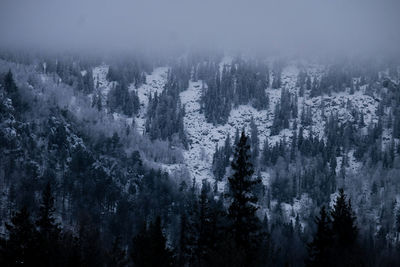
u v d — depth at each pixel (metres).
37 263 42.25
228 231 33.97
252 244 34.78
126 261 52.19
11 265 41.34
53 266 43.53
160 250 38.59
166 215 133.62
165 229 119.06
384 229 134.25
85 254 52.03
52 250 45.00
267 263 38.62
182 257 42.50
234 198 34.81
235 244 30.31
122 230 115.31
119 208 133.38
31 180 137.25
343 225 43.50
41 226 54.75
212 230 36.81
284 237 118.19
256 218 34.28
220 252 29.61
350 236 43.22
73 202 132.75
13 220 45.31
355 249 43.03
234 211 34.25
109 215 128.12
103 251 57.12
